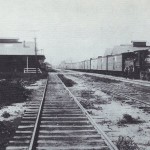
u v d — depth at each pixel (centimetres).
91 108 1448
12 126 1002
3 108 1477
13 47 5662
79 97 1942
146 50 3966
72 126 991
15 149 727
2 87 2105
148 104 1537
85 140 806
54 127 983
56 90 2461
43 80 4012
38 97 1944
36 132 864
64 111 1341
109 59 5588
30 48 5666
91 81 3825
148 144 789
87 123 1056
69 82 3300
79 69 10031
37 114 1249
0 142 795
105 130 959
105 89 2550
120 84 3250
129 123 1080
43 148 732
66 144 772
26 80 3734
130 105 1562
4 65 5497
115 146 706
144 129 981
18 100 1738
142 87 2825
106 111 1363
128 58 4534
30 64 5550
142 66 3972
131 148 743
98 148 725
